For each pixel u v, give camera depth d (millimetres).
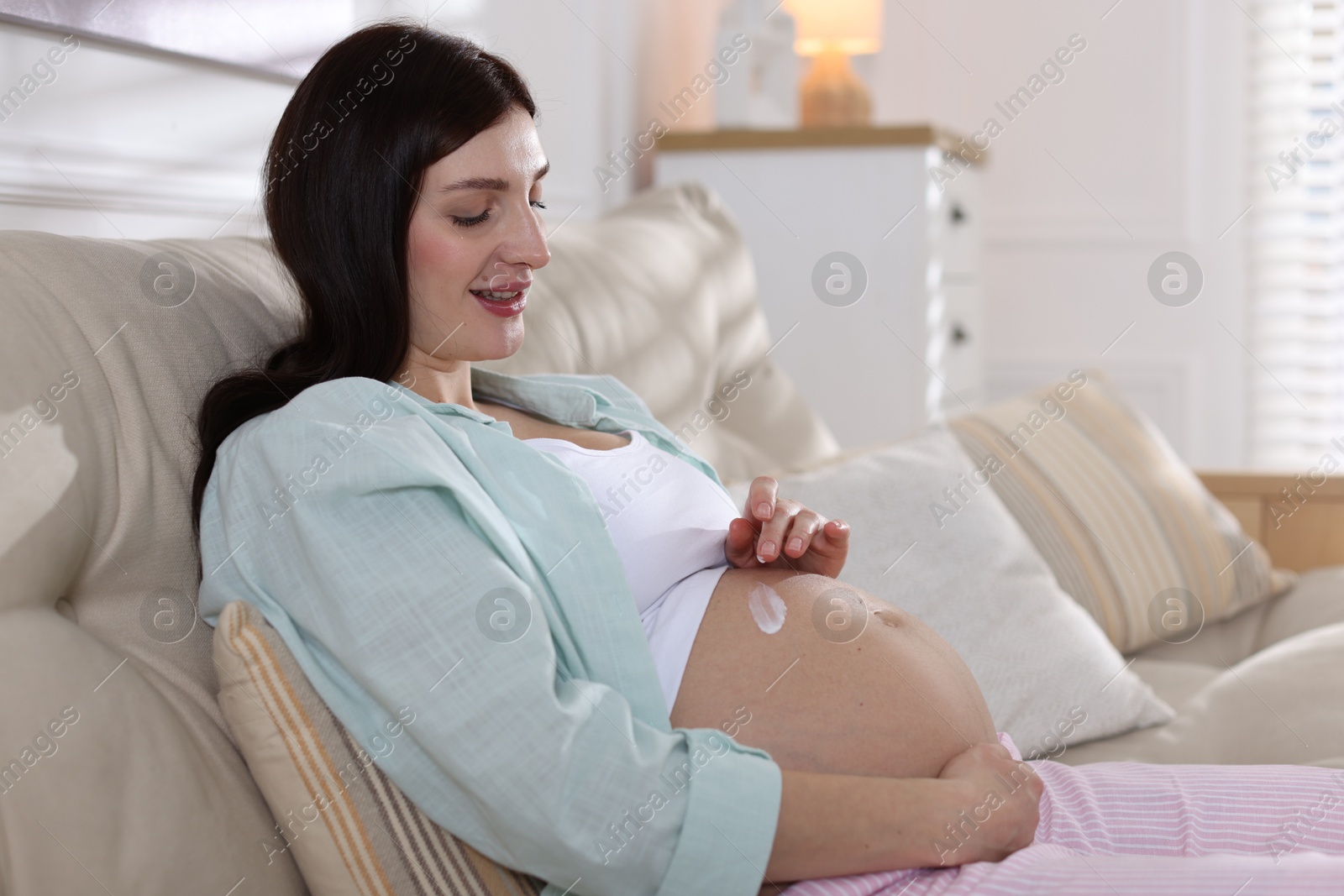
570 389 1168
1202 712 1388
